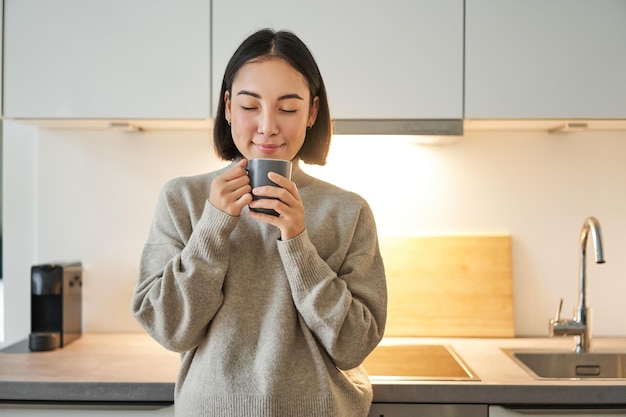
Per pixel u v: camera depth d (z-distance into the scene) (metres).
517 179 1.97
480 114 1.65
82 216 1.98
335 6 1.65
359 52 1.65
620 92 1.65
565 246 1.97
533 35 1.65
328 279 1.04
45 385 1.39
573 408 1.37
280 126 1.05
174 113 1.65
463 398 1.36
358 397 1.13
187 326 1.03
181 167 1.98
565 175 1.97
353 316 1.06
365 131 1.66
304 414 1.03
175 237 1.12
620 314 1.96
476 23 1.65
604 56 1.65
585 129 1.95
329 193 1.18
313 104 1.16
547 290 1.97
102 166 1.98
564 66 1.65
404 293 1.95
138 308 1.07
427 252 1.96
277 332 1.04
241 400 1.02
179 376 1.13
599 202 1.96
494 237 1.96
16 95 1.66
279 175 0.98
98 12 1.65
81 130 1.98
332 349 1.05
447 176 1.98
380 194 1.98
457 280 1.95
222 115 1.19
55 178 1.98
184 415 1.06
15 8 1.66
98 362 1.58
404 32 1.65
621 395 1.36
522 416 1.37
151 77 1.65
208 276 1.02
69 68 1.66
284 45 1.06
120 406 1.39
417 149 1.98
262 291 1.08
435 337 1.94
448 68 1.65
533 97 1.65
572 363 1.76
